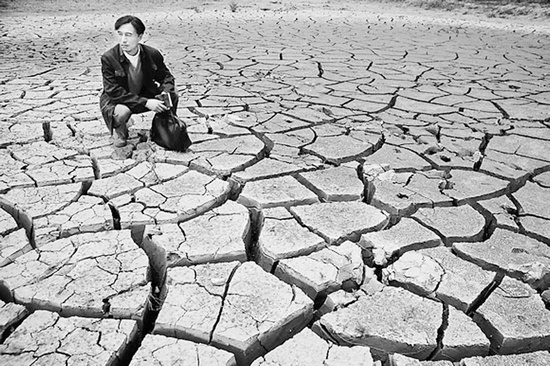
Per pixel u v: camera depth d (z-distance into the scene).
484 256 2.20
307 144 3.46
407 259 2.16
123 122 3.12
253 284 1.96
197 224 2.39
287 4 15.52
